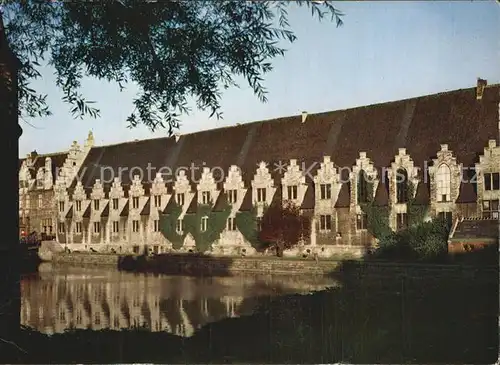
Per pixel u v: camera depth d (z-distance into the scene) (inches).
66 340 828.0
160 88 548.4
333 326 817.5
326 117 2866.6
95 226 3417.8
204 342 852.6
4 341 649.0
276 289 1673.2
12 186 666.2
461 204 2133.4
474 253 1909.4
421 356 625.3
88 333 987.9
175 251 3004.4
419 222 2224.4
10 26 532.7
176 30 517.0
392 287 1366.9
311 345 720.3
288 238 2498.8
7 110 558.3
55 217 3629.4
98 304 1501.0
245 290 1700.3
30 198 3779.5
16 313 676.7
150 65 543.5
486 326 771.4
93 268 2741.1
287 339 764.6
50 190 3681.1
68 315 1315.2
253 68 507.5
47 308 1435.8
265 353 724.0
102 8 518.9
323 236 2476.6
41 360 676.1
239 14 494.0
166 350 797.2
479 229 1959.9
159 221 3100.4
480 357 617.3
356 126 2716.5
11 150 665.0
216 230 2829.7
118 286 1915.6
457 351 643.5
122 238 3270.2
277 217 2502.5
